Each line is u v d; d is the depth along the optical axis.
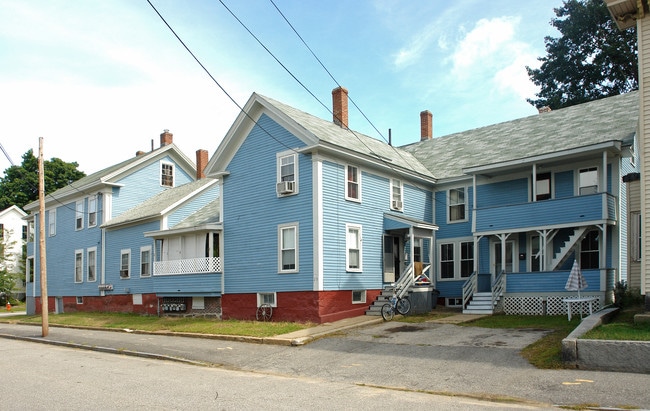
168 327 20.59
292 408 8.21
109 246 30.88
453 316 19.86
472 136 28.95
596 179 20.31
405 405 8.38
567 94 42.09
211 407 8.30
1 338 21.92
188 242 24.64
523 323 17.00
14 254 54.53
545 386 9.24
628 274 17.70
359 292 21.02
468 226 24.56
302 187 20.03
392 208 23.34
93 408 8.29
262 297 21.05
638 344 9.80
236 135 22.45
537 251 21.83
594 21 40.56
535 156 20.30
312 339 15.93
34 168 64.31
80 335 20.61
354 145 22.12
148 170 33.47
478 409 8.02
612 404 8.04
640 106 13.55
